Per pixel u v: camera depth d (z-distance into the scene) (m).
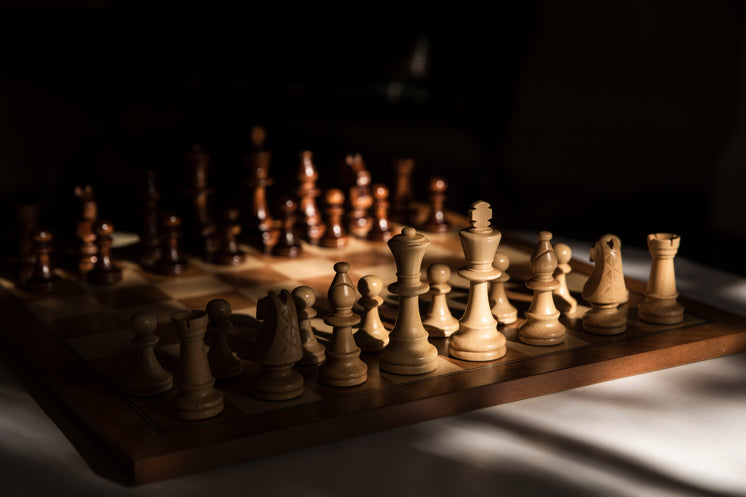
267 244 1.15
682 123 2.30
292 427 0.75
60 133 2.44
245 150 2.33
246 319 0.94
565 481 0.72
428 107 1.89
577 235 1.87
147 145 2.52
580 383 0.83
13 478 0.72
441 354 0.86
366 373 0.81
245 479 0.72
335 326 0.81
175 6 1.97
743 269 1.64
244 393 0.80
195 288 1.02
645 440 0.76
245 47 1.96
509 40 1.86
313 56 1.91
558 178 2.54
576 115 2.49
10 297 1.00
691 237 1.88
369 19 1.83
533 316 0.87
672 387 0.83
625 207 2.17
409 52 1.82
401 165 1.23
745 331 0.90
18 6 2.27
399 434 0.77
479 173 2.04
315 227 1.18
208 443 0.73
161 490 0.71
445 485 0.71
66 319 0.94
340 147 2.74
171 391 0.80
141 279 1.04
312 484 0.72
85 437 0.77
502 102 1.92
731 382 0.84
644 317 0.92
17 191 2.20
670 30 2.28
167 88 2.04
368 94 1.90
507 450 0.75
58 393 0.81
